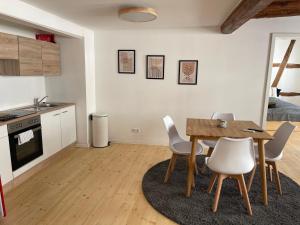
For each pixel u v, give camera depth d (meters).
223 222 2.20
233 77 4.07
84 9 2.84
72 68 4.08
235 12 2.73
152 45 4.18
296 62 7.27
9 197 2.61
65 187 2.86
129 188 2.85
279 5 3.21
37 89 4.02
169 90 4.29
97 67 4.41
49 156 3.51
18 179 2.93
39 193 2.71
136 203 2.53
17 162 2.84
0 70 3.15
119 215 2.32
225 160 2.22
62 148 3.87
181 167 3.47
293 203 2.52
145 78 4.32
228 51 3.99
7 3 2.33
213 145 3.17
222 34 3.95
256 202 2.53
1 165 2.61
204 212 2.35
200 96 4.22
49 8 2.79
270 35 3.84
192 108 4.29
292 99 7.46
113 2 2.55
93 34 4.29
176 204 2.49
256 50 3.92
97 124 4.26
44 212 2.35
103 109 4.57
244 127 2.87
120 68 4.35
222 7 2.74
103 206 2.47
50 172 3.27
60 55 4.07
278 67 7.27
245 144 2.15
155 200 2.56
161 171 3.32
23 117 2.91
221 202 2.53
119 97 4.46
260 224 2.17
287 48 7.09
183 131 4.40
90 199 2.60
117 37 4.24
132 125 4.54
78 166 3.49
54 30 3.22
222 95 4.16
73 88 4.16
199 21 3.52
